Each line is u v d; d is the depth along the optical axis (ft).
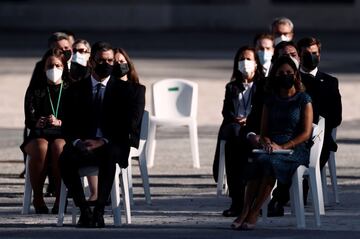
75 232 61.00
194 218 66.59
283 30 84.02
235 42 265.34
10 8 315.99
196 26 313.73
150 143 91.91
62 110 65.46
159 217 67.31
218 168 74.90
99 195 63.00
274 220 65.82
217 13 313.94
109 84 65.00
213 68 192.03
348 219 66.28
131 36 284.41
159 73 179.63
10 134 112.78
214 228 62.34
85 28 313.53
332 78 71.56
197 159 91.97
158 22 313.12
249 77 74.02
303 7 313.12
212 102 143.02
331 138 71.72
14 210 70.85
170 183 83.41
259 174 61.57
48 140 69.46
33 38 276.41
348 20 311.47
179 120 91.66
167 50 237.25
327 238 58.44
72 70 71.31
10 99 144.77
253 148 64.39
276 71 63.05
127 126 64.59
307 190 71.87
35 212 69.77
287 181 61.67
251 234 60.03
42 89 71.20
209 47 247.70
